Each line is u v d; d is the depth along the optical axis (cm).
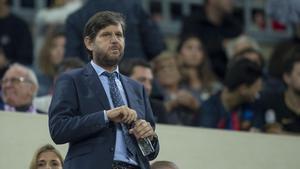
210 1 2958
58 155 1847
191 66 2812
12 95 2244
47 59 2633
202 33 2939
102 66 1599
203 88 2802
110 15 1595
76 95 1577
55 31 2670
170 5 3281
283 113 2445
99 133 1555
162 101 2388
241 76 2408
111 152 1545
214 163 2270
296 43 2916
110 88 1592
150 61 2514
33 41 3002
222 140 2286
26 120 2155
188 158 2247
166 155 2231
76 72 1598
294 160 2339
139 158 1562
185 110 2452
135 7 2489
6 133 2141
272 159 2322
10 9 3144
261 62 2791
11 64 2752
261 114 2433
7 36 2841
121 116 1547
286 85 2528
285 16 3148
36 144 2145
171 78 2662
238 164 2291
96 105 1573
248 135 2311
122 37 1596
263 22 3322
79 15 2452
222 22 2958
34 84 2261
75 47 2445
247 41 2852
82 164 1541
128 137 1562
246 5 3328
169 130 2244
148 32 2503
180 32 3005
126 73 2284
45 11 2958
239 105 2417
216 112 2419
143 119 1598
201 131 2269
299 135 2403
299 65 2481
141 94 1628
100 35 1588
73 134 1541
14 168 2127
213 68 2884
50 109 1574
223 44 2931
